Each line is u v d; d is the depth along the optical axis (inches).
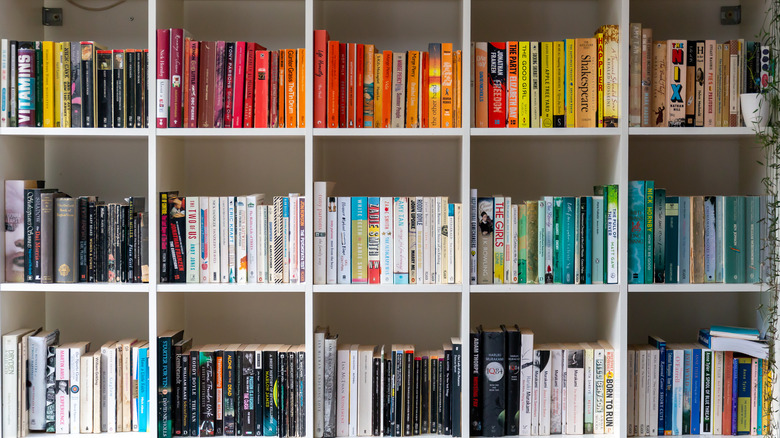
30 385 69.3
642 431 70.1
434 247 68.4
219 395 69.3
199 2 79.2
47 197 68.3
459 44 74.6
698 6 79.7
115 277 69.1
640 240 68.6
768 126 67.4
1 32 69.3
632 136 72.0
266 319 80.9
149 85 67.0
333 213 68.3
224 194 79.9
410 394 69.2
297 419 68.8
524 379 69.2
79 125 68.2
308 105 66.7
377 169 79.7
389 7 79.2
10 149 70.5
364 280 68.6
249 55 67.9
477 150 79.7
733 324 80.5
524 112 68.9
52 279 68.8
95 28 79.2
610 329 71.9
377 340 80.5
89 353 71.4
